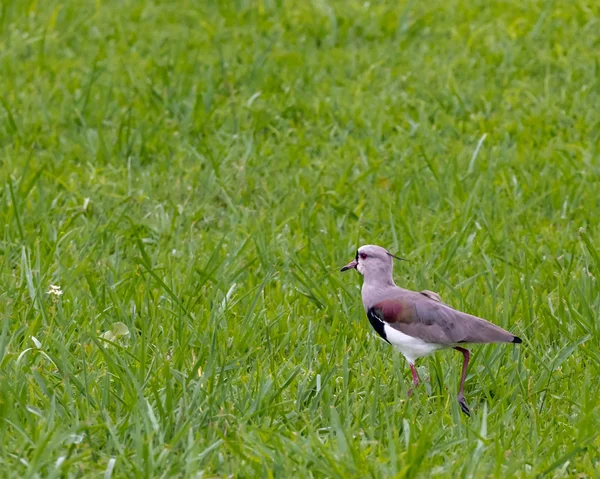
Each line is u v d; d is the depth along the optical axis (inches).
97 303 460.8
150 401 375.6
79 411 364.5
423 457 332.8
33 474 320.8
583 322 435.8
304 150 659.4
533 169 628.4
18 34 818.8
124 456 334.0
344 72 779.4
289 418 372.2
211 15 887.7
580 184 597.9
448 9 890.7
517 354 421.7
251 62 780.0
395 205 575.2
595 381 406.9
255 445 340.5
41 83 740.7
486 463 343.0
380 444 351.3
